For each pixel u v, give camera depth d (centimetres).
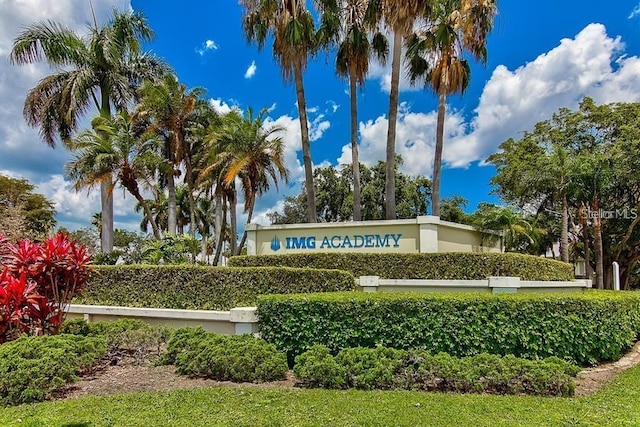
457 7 1527
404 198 3272
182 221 3997
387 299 690
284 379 616
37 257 752
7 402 515
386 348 634
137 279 1004
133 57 2170
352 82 1688
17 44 1844
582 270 3625
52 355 575
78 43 1955
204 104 2362
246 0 1638
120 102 2053
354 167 1661
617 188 2664
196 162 2509
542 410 485
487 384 571
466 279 992
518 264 1050
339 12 1639
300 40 1548
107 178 1781
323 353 628
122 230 3831
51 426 442
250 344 651
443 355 614
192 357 638
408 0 1366
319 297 713
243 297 925
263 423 445
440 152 1566
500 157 3316
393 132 1505
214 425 441
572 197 2505
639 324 888
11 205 2470
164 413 475
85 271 809
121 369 662
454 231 1165
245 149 1964
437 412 476
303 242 1159
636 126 2477
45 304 732
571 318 696
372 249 1101
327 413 473
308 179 1645
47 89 2008
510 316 678
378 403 505
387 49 1722
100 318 959
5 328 674
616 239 2917
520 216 2672
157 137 2067
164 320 886
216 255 2538
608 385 598
